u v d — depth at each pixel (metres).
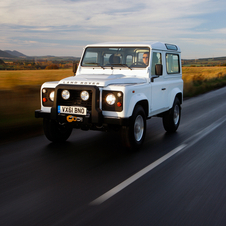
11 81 11.65
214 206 3.21
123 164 4.68
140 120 5.61
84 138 6.48
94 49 6.45
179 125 8.17
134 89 5.20
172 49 7.20
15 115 8.52
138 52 6.11
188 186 3.79
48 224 2.79
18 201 3.29
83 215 2.97
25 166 4.50
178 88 7.60
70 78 5.55
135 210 3.09
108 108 5.04
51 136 5.85
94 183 3.85
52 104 5.50
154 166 4.59
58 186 3.73
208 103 13.54
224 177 4.14
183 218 2.94
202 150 5.56
